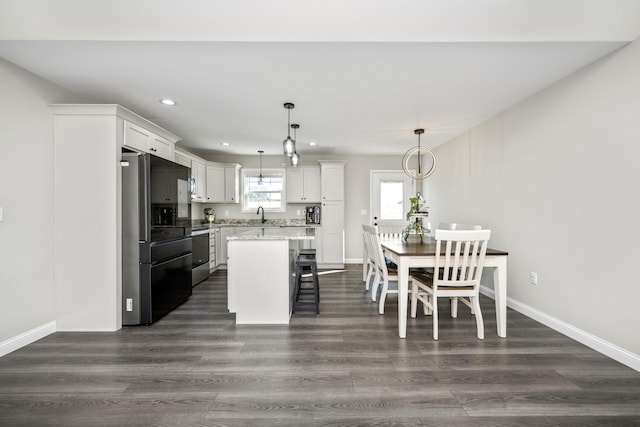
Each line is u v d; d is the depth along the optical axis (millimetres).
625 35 1823
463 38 1832
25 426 1394
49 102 2455
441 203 4852
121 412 1487
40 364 1954
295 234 2893
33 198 2307
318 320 2783
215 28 1779
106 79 2422
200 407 1526
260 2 1651
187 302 3361
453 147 4391
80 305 2508
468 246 2264
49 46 1915
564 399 1581
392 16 1717
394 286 4078
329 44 1906
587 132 2201
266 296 2711
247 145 4914
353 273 4965
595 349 2133
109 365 1942
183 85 2551
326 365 1938
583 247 2240
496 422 1416
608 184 2045
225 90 2656
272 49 1969
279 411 1496
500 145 3248
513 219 3029
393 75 2361
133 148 2719
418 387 1691
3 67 2096
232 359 2023
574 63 2160
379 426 1393
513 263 3025
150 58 2084
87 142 2488
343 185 5523
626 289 1936
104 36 1807
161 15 1702
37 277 2338
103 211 2506
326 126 3799
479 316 2336
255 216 5867
